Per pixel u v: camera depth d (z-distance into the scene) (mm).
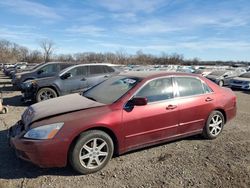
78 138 3658
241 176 3750
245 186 3502
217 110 5312
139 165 4066
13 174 3736
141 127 4199
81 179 3629
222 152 4609
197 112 4906
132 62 78188
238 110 8750
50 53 80562
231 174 3803
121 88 4469
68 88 9461
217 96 5277
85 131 3727
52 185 3459
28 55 84312
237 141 5219
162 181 3588
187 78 4957
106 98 4348
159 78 4598
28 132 3580
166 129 4516
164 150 4676
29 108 4359
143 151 4609
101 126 3803
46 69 12109
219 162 4191
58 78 9430
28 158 3568
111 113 3924
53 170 3875
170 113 4520
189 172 3852
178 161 4223
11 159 4219
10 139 3932
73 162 3650
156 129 4383
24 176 3686
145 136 4277
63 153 3582
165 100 4523
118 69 10602
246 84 16359
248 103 10664
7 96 11562
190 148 4789
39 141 3475
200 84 5133
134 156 4395
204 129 5125
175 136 4684
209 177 3713
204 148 4797
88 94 4816
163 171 3877
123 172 3840
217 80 18500
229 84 17797
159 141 4488
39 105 4344
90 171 3773
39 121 3656
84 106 4000
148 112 4258
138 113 4156
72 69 9695
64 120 3652
